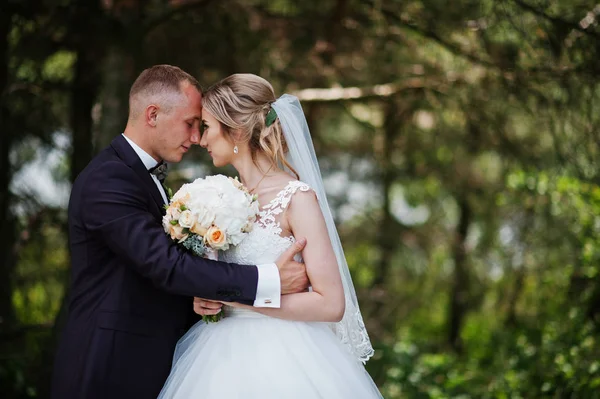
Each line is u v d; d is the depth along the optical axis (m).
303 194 2.75
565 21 4.82
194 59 5.64
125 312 2.74
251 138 2.85
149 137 2.87
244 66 5.81
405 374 5.91
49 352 4.93
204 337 2.79
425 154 8.05
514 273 7.41
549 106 5.38
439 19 5.51
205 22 5.52
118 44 4.70
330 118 8.11
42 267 5.94
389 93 6.30
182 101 2.85
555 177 5.76
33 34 5.28
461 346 9.48
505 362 6.26
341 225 9.20
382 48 6.06
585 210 5.96
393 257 9.89
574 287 5.91
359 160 8.97
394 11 5.71
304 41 5.96
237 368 2.67
